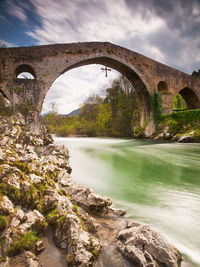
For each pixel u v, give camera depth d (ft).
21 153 29.07
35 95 66.90
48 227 11.94
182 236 12.09
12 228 10.47
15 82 64.49
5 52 63.46
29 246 9.88
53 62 71.00
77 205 15.57
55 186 17.03
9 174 14.46
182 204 17.10
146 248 9.93
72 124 163.02
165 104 95.61
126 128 127.54
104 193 19.67
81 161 36.88
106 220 13.71
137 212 15.30
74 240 10.23
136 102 122.72
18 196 12.96
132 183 23.38
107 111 137.18
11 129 45.47
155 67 93.81
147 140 89.15
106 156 43.52
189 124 79.15
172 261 9.11
